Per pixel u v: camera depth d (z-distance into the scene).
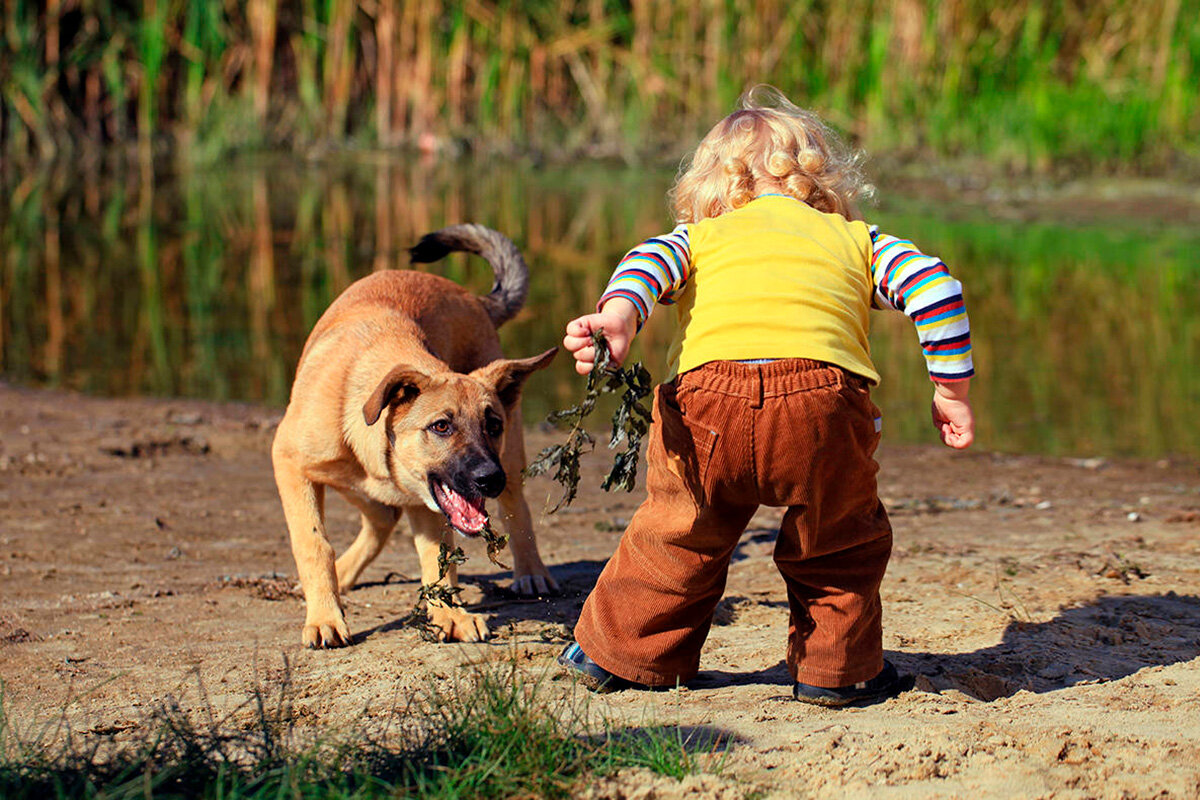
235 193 27.12
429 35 33.16
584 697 5.96
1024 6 32.38
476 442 7.11
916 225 23.72
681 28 33.38
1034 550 9.04
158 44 31.64
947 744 5.08
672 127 34.03
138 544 9.43
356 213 24.91
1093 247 22.00
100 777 4.89
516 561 8.56
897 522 10.12
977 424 13.38
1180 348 16.08
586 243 21.98
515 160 32.50
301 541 7.42
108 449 11.95
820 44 33.00
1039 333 16.78
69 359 15.46
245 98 33.19
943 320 5.35
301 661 6.86
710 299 5.45
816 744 5.18
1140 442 12.83
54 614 7.74
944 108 31.09
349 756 5.06
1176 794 4.62
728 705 5.88
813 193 5.81
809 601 5.81
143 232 22.83
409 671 6.57
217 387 14.53
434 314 8.77
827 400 5.27
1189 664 6.35
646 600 5.91
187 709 6.05
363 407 7.26
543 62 34.16
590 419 13.69
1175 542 9.25
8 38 30.80
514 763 4.87
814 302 5.36
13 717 5.98
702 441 5.39
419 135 33.62
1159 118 30.16
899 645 6.91
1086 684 6.12
